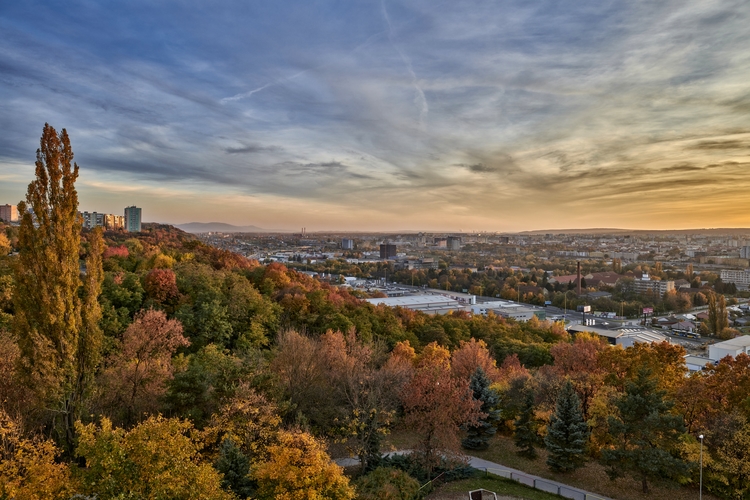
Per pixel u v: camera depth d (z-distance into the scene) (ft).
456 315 376.89
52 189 93.15
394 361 190.29
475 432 152.66
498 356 276.62
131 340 133.80
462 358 211.41
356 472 125.70
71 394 96.12
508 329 333.42
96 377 126.41
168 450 72.79
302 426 126.41
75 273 97.04
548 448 133.49
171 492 70.74
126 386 121.90
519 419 148.46
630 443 121.90
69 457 92.99
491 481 125.80
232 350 208.64
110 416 113.19
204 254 395.55
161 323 143.74
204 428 106.73
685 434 126.31
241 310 231.91
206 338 206.69
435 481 123.54
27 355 90.48
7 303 175.94
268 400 122.62
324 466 85.10
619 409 125.18
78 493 68.23
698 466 115.85
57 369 92.17
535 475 133.08
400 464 126.72
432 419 122.83
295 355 149.07
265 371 130.41
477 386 155.12
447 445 121.90
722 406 132.67
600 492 122.72
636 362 158.10
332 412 137.59
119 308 205.05
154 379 122.62
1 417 80.43
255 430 110.01
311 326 254.06
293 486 82.33
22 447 73.97
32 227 92.17
